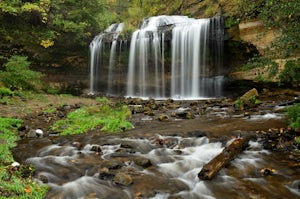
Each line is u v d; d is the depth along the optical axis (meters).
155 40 19.94
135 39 20.55
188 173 5.82
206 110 12.80
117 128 9.27
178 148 7.34
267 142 7.32
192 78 18.98
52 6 19.23
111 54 20.98
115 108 12.82
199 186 5.27
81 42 19.77
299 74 10.05
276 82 14.86
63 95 17.81
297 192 5.00
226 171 5.84
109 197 4.81
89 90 20.67
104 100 17.33
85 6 20.69
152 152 7.04
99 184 5.26
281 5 7.60
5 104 12.92
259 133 7.96
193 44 18.66
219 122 9.96
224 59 17.75
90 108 11.97
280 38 8.33
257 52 15.30
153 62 20.20
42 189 4.92
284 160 6.32
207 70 18.42
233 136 7.86
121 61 21.00
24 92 15.80
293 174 5.65
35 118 11.20
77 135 8.78
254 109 11.97
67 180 5.42
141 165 6.12
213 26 17.53
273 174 5.69
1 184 4.64
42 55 18.50
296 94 14.86
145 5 28.08
